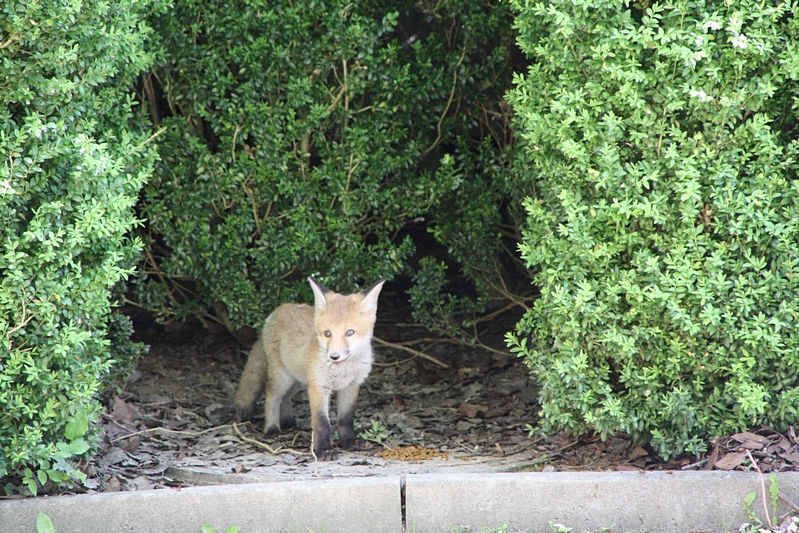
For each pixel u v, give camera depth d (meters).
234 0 11.75
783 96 8.05
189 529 7.22
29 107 7.44
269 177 12.18
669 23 7.91
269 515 7.27
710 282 7.82
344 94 12.45
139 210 13.01
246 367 11.70
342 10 11.84
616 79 7.88
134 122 9.80
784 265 7.74
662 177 8.05
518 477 7.41
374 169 12.44
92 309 7.87
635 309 8.12
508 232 15.39
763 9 7.63
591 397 8.45
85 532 7.14
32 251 7.44
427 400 12.52
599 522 7.32
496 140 13.26
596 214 8.11
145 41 10.90
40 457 7.50
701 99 7.50
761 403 7.83
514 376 13.30
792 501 7.21
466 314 15.14
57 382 7.57
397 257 12.87
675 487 7.29
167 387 13.17
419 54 12.58
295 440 10.73
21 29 7.02
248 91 11.97
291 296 12.66
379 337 15.41
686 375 8.43
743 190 7.89
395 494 7.34
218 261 12.45
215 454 10.05
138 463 9.47
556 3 7.93
